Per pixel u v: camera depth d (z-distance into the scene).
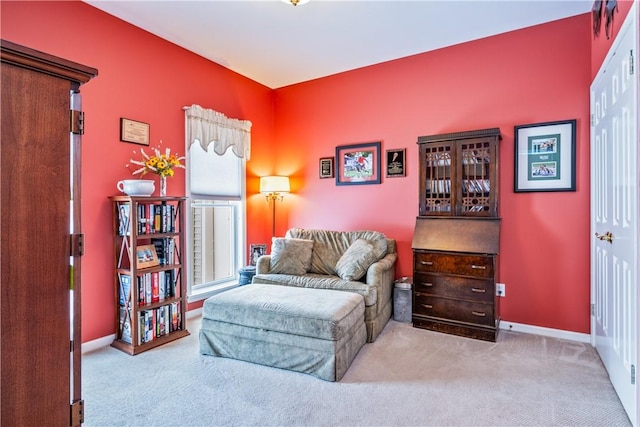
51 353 1.10
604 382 2.21
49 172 1.09
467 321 3.00
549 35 3.03
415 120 3.69
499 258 3.18
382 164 3.89
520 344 2.84
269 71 4.10
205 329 2.65
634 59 1.74
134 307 2.70
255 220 4.41
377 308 3.02
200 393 2.09
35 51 1.02
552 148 3.01
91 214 2.75
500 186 3.23
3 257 0.99
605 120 2.39
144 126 3.11
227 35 3.24
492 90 3.28
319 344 2.27
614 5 2.19
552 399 2.02
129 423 1.80
